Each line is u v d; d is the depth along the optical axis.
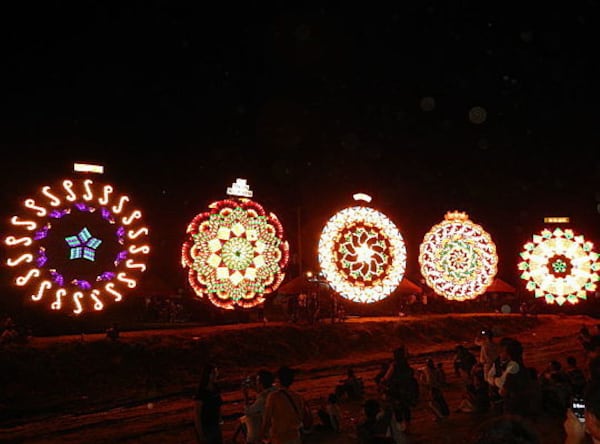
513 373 10.57
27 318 30.75
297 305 36.69
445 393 21.09
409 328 37.31
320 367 28.78
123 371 24.58
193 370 26.39
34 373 22.47
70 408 21.06
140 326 32.62
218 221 30.89
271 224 32.50
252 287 31.30
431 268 39.81
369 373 27.95
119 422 19.12
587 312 53.72
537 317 46.81
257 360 28.88
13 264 25.06
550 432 12.62
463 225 40.38
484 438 3.72
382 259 33.72
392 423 9.94
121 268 27.28
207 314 38.03
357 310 46.56
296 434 8.75
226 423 18.31
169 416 19.83
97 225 26.78
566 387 14.11
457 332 39.41
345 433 15.52
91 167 28.12
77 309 25.80
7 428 18.64
